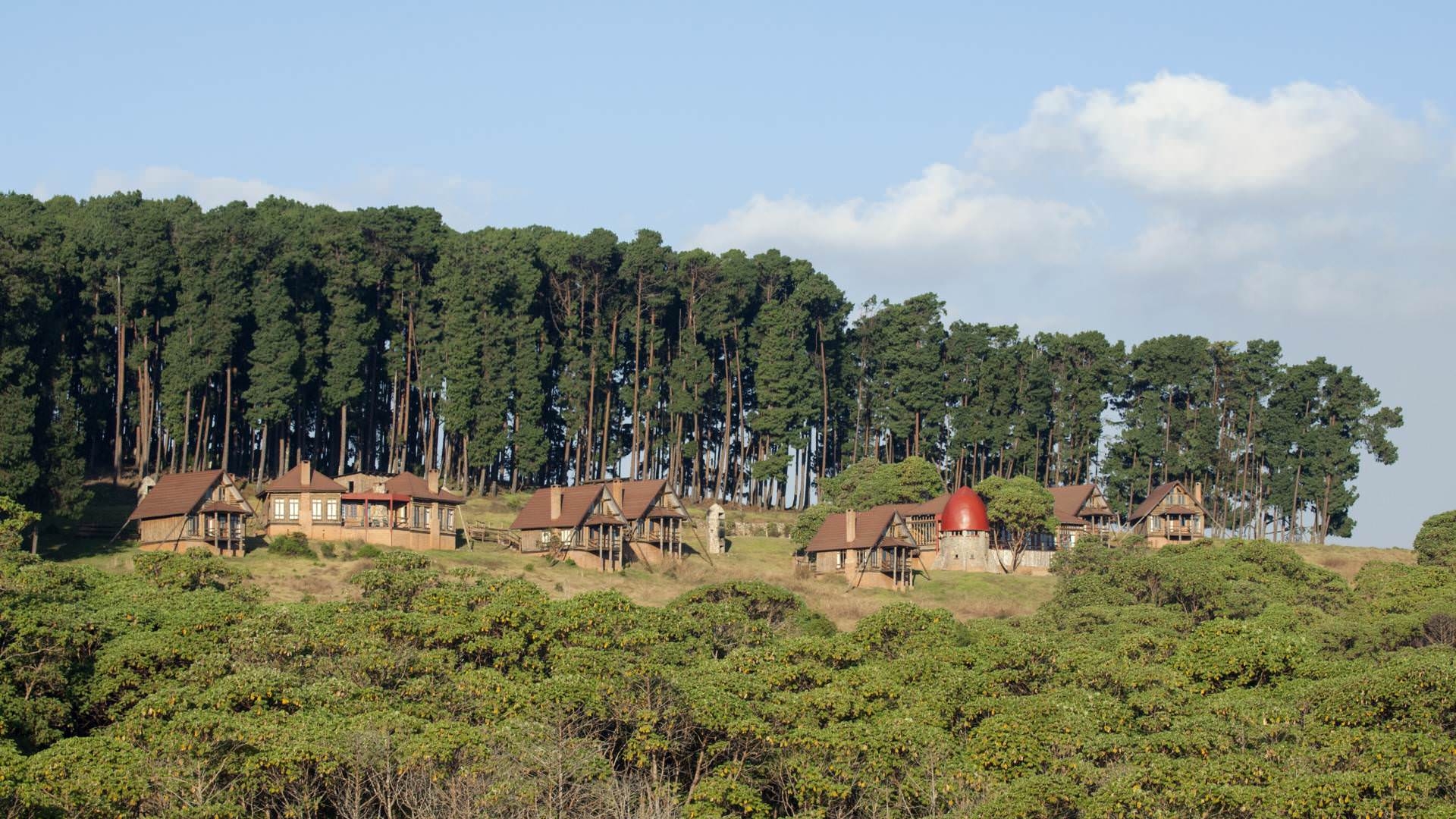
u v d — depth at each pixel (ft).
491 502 501.15
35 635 203.82
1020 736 206.39
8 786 160.04
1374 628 308.19
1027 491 476.13
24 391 369.91
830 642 245.04
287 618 226.99
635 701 207.72
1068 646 262.88
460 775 180.14
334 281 496.23
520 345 527.40
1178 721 217.36
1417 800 187.73
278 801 184.44
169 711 194.59
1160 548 432.66
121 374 455.63
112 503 432.25
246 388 492.13
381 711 196.34
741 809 194.08
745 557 468.34
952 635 266.16
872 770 198.39
